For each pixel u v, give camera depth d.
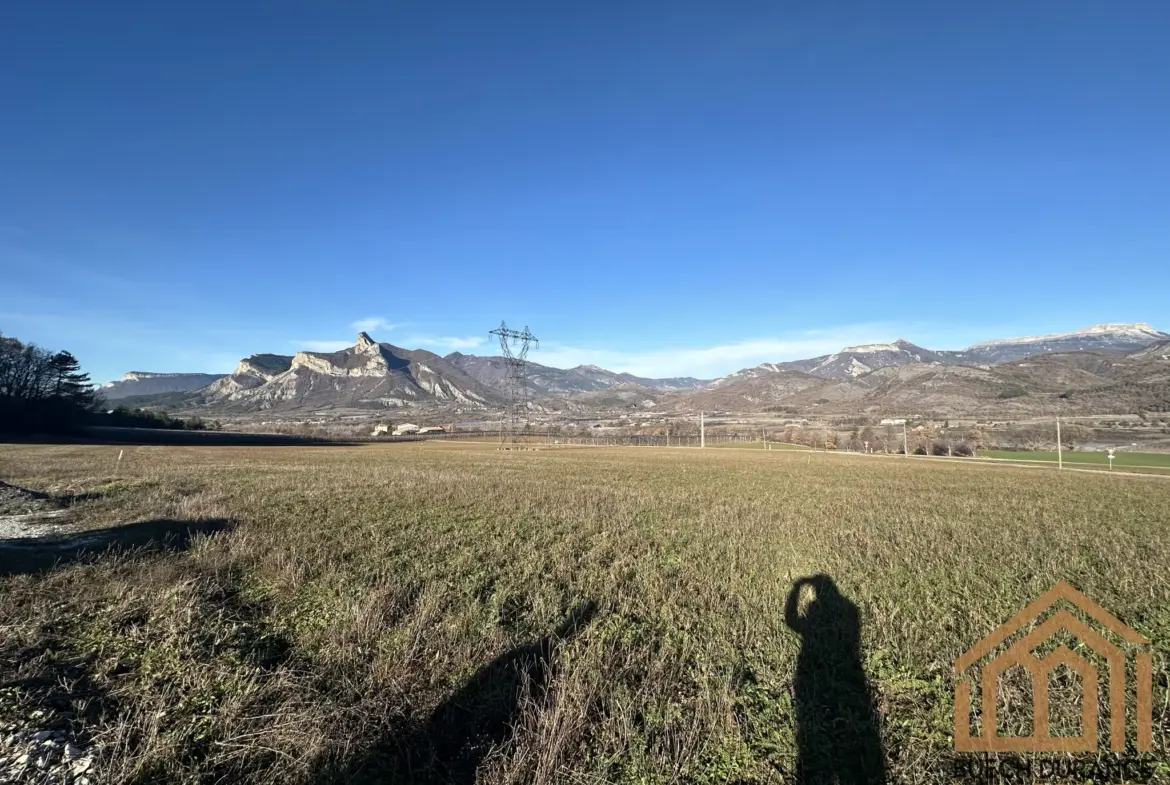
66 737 4.48
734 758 4.52
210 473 28.77
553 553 11.33
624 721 4.80
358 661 6.09
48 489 21.06
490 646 6.46
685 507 18.62
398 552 11.37
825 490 25.22
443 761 4.51
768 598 8.34
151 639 6.52
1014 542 12.88
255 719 4.80
